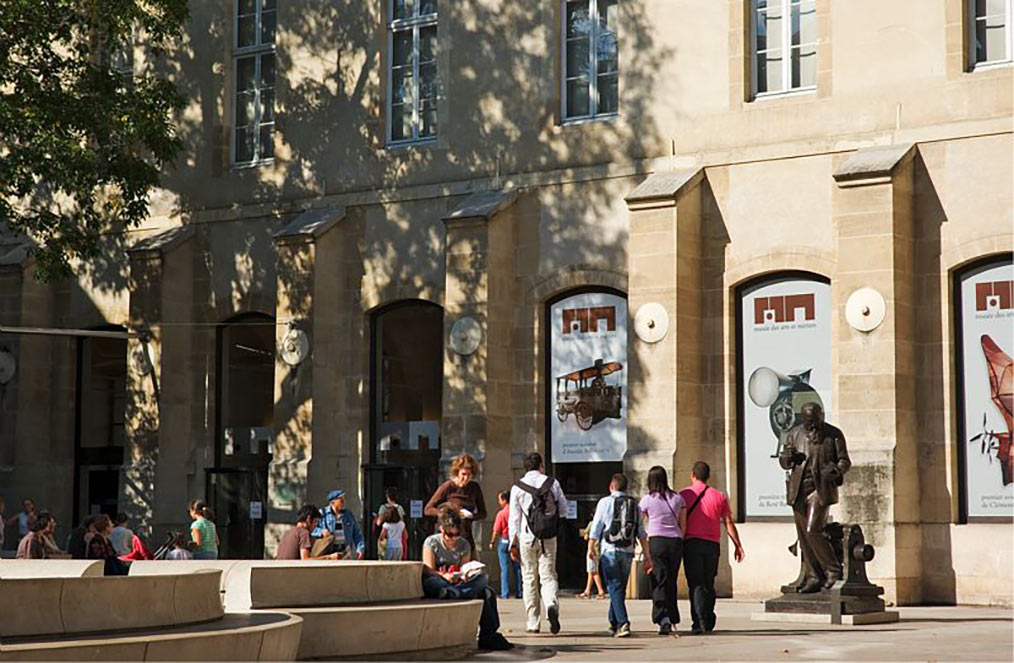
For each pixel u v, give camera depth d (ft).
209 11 112.78
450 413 96.53
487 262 95.91
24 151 95.71
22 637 41.16
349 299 104.53
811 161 88.48
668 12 94.17
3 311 116.47
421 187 102.01
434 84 103.55
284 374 103.35
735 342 90.27
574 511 94.84
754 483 89.10
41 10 96.02
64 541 115.14
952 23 85.15
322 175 106.32
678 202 89.51
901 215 83.97
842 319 84.02
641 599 89.20
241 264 109.19
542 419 96.58
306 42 107.96
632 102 94.84
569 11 98.63
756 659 52.54
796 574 86.58
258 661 43.75
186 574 46.16
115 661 39.04
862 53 87.71
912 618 72.74
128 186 101.91
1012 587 81.00
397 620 52.75
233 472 106.32
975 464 83.35
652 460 88.43
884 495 81.41
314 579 54.03
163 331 109.40
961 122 84.33
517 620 73.61
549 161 97.45
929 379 84.28
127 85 115.14
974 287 84.12
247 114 111.96
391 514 86.22
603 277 94.73
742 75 91.40
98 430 115.44
